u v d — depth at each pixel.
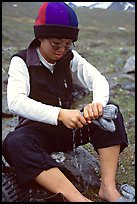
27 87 1.64
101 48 4.57
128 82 3.38
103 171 1.64
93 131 1.68
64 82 1.74
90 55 4.18
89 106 1.53
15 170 1.52
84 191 1.73
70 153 1.83
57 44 1.56
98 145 1.66
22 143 1.51
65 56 1.70
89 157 1.92
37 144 1.57
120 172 1.96
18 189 1.52
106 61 4.02
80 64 1.82
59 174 1.50
